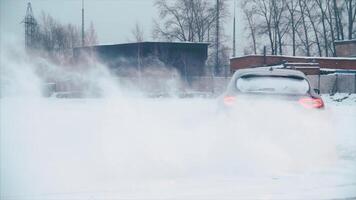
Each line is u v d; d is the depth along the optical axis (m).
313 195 15.79
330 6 160.75
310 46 167.25
